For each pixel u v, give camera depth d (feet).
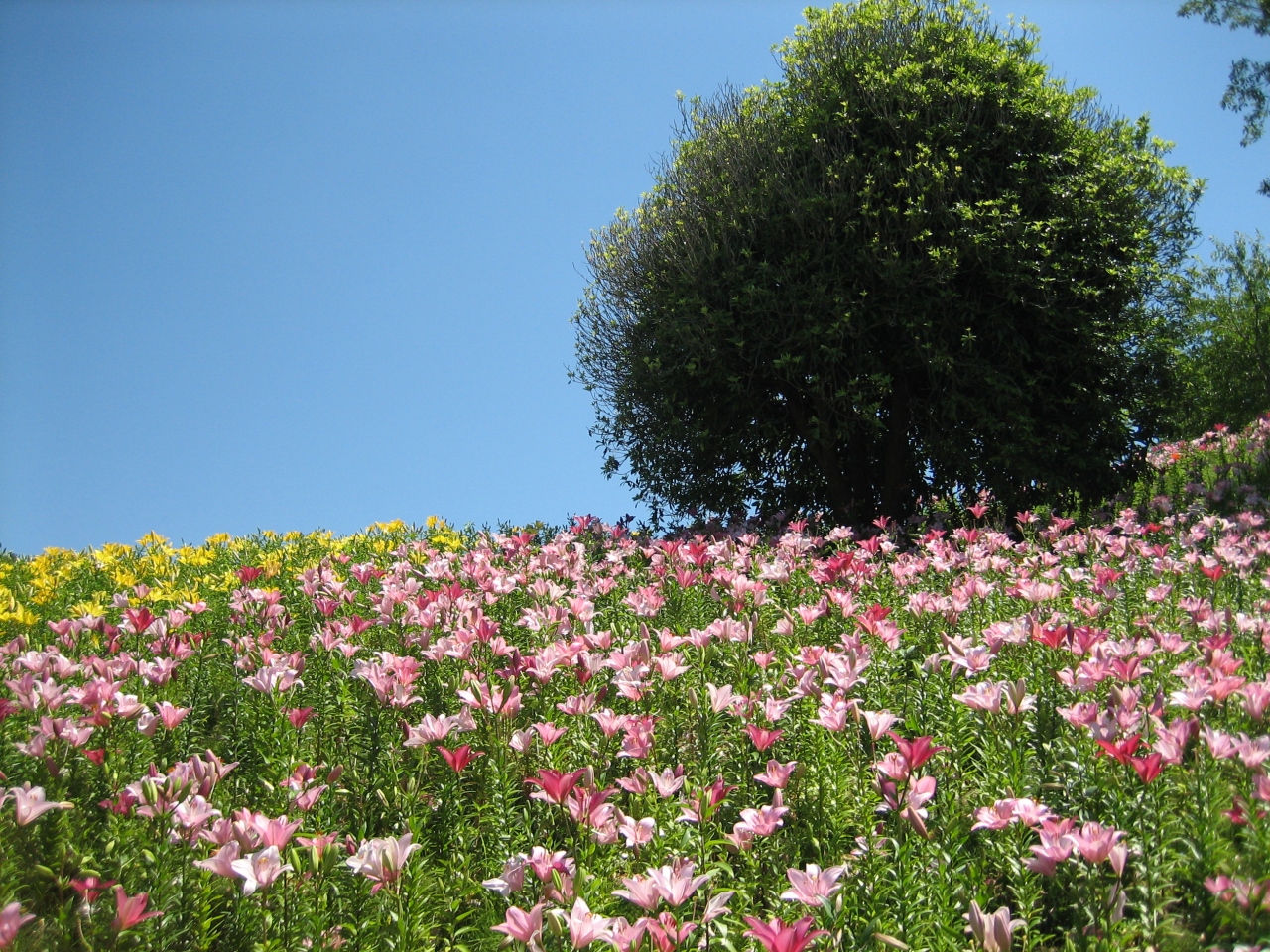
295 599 23.29
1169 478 40.37
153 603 22.59
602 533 34.04
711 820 11.49
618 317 41.93
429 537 33.22
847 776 12.07
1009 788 11.41
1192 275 41.24
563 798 10.17
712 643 16.21
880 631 15.21
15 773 12.45
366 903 9.68
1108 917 8.46
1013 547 26.40
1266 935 8.47
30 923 9.13
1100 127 39.63
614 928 7.81
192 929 9.36
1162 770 10.84
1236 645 16.12
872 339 35.55
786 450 40.91
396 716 13.92
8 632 19.10
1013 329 34.19
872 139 36.73
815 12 40.73
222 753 14.48
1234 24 63.00
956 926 9.12
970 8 39.75
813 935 7.69
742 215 37.58
